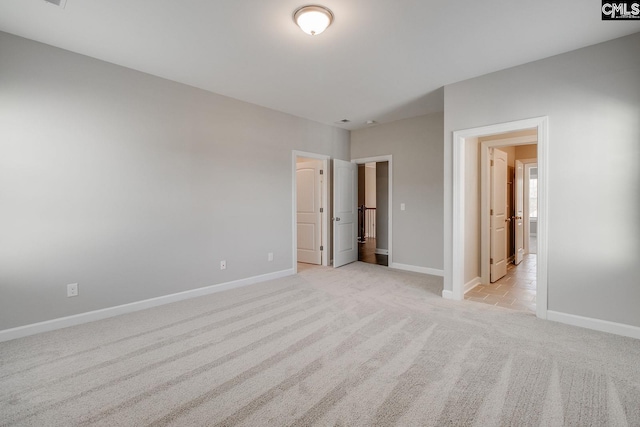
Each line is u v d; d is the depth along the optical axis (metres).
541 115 2.92
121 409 1.67
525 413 1.62
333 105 4.37
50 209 2.70
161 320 2.92
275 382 1.91
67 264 2.79
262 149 4.41
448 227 3.56
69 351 2.31
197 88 3.69
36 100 2.62
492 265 4.36
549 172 2.87
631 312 2.52
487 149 4.20
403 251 5.14
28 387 1.86
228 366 2.10
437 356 2.22
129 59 2.97
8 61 2.50
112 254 3.04
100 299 2.97
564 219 2.81
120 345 2.41
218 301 3.49
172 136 3.48
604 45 2.61
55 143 2.72
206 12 2.22
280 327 2.74
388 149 5.33
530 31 2.46
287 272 4.76
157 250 3.36
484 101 3.26
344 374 2.00
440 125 4.69
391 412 1.63
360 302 3.43
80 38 2.59
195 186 3.68
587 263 2.71
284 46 2.71
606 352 2.27
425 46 2.70
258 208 4.37
